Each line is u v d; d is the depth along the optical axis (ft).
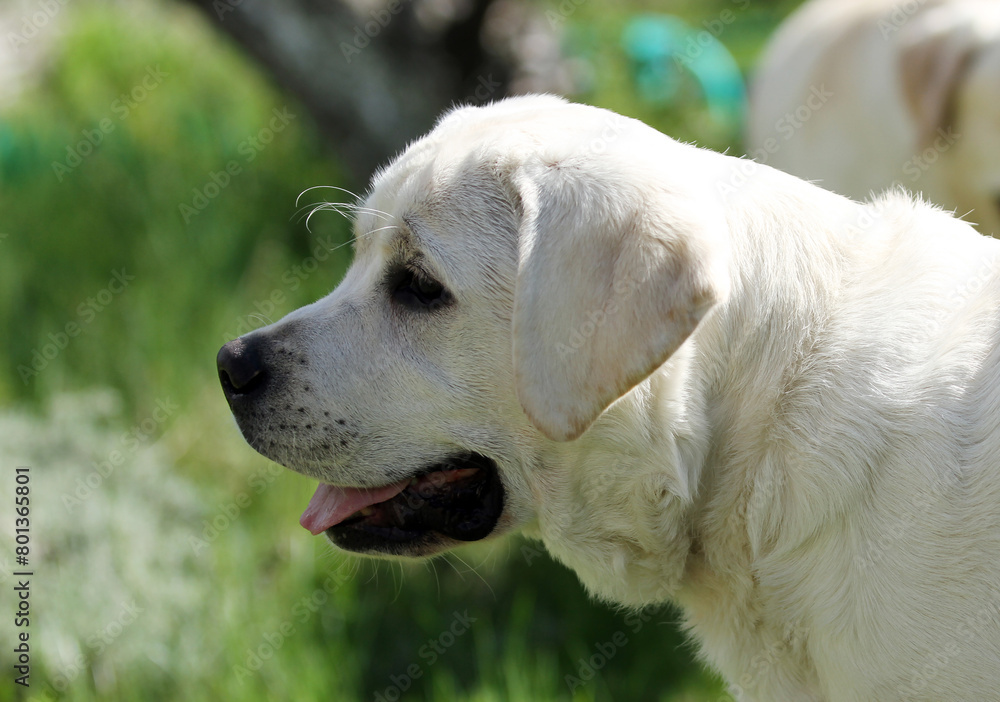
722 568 15.65
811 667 15.14
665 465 15.11
